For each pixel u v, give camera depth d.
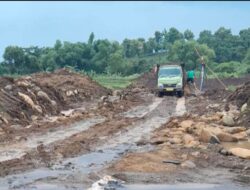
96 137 19.20
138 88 48.91
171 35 109.88
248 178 12.83
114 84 61.66
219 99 35.28
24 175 12.83
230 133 19.48
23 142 17.94
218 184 12.18
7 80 27.42
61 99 32.81
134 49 104.12
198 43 89.56
